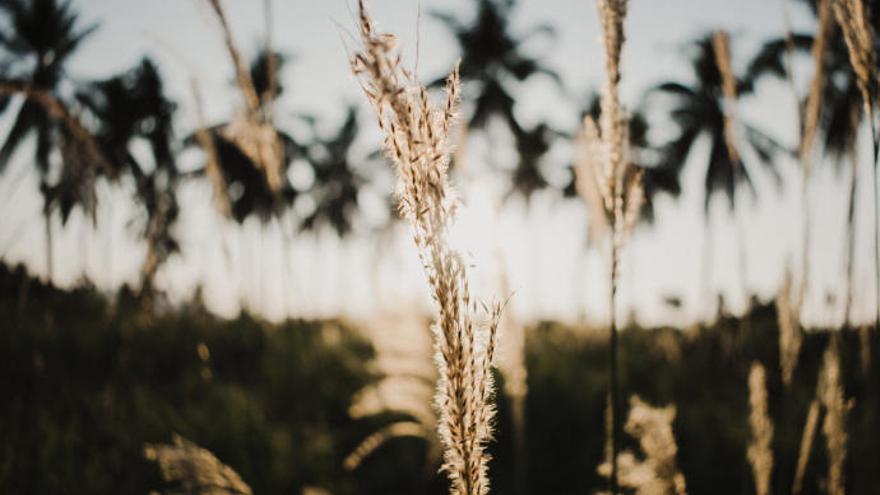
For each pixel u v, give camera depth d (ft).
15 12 59.00
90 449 12.27
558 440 16.19
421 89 2.18
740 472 12.91
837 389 6.66
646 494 5.71
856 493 8.15
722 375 20.65
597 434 16.31
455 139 2.23
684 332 30.01
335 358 21.16
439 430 2.35
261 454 14.20
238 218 83.66
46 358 15.47
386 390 15.48
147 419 13.61
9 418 11.93
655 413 6.12
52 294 11.48
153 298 12.32
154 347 18.26
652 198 98.12
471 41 98.48
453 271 2.24
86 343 17.40
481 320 2.31
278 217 13.43
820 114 7.09
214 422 14.51
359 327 29.35
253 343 20.26
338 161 142.20
